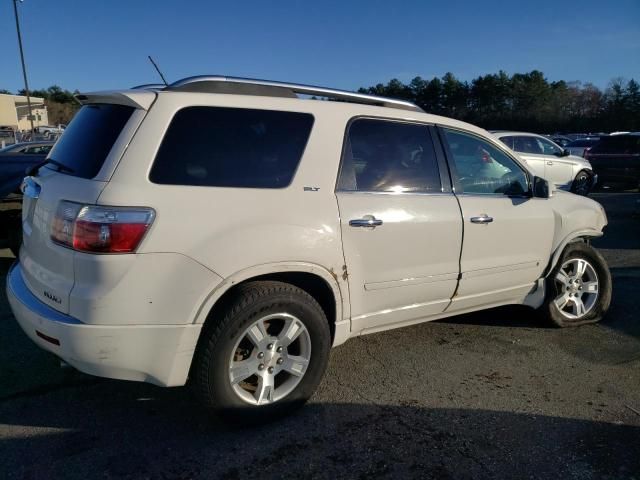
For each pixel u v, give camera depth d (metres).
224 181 2.85
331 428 3.07
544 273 4.53
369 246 3.31
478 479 2.65
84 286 2.56
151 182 2.66
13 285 3.09
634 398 3.50
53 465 2.68
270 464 2.73
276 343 3.00
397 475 2.67
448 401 3.41
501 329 4.69
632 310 5.21
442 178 3.77
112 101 2.95
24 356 3.89
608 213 11.95
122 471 2.65
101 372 2.66
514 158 4.30
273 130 3.08
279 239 2.91
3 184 6.10
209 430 3.03
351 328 3.38
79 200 2.61
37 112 71.44
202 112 2.89
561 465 2.78
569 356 4.15
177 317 2.67
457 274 3.81
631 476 2.70
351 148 3.35
